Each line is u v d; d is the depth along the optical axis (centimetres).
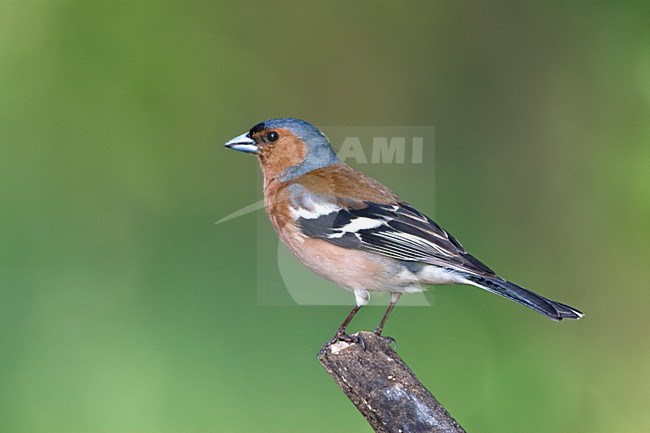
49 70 1323
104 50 1346
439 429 626
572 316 756
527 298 774
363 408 650
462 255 807
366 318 1113
